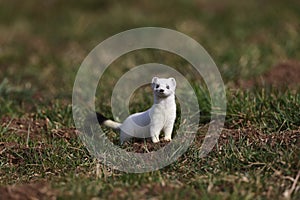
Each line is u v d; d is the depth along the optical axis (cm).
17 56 3247
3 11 4300
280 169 1480
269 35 3384
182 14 4081
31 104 2303
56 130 1886
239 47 3142
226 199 1355
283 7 4050
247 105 1947
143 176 1462
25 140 1814
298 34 3306
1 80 2752
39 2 4428
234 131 1789
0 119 2052
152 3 4331
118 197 1365
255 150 1597
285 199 1363
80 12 4269
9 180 1526
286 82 2294
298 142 1598
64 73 2852
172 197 1352
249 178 1444
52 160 1630
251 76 2556
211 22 3831
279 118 1811
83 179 1459
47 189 1403
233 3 4269
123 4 4362
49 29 3944
